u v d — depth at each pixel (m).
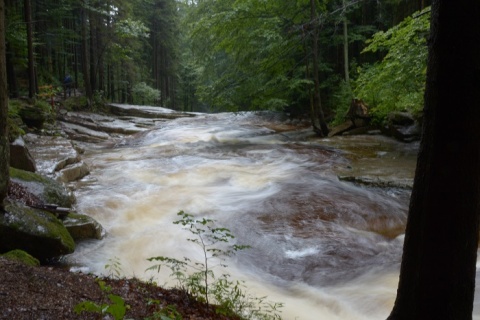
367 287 5.66
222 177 11.31
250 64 18.27
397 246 7.04
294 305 5.27
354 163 12.08
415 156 12.76
